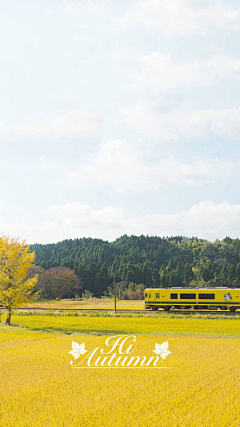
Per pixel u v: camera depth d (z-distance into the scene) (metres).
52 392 17.44
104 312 57.91
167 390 17.45
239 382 18.61
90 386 18.38
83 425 13.62
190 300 56.09
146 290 58.94
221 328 39.09
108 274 158.12
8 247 44.00
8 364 22.92
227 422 13.73
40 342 30.98
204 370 21.02
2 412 14.97
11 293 42.56
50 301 106.25
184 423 13.58
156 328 39.47
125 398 16.45
